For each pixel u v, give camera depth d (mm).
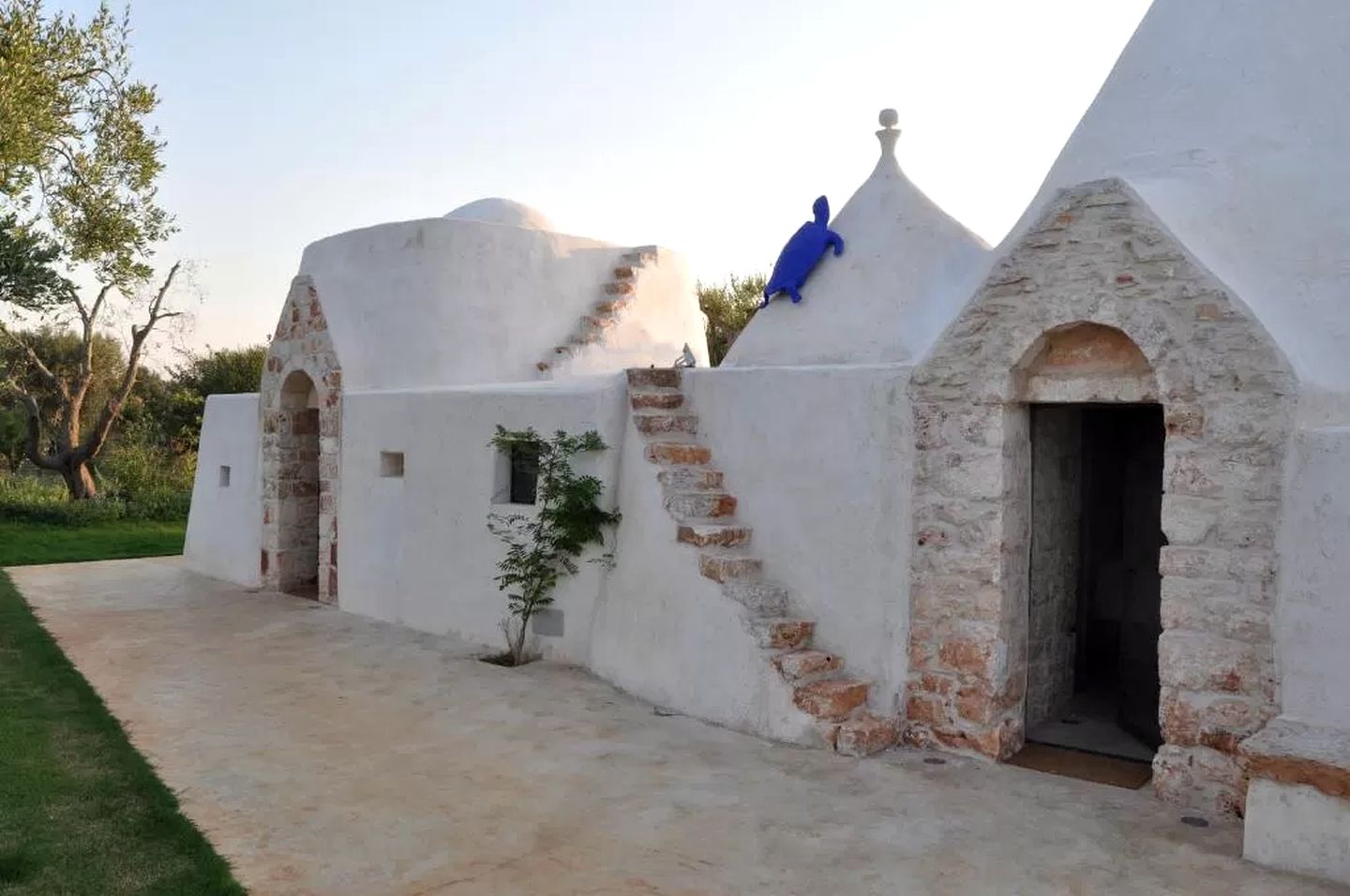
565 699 8109
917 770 6492
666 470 8141
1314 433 5406
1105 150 7070
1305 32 6668
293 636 10555
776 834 5465
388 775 6367
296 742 7023
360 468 11891
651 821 5637
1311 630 5391
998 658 6703
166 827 5414
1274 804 5031
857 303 8141
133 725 7375
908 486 7059
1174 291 5938
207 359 34344
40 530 19938
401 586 11172
